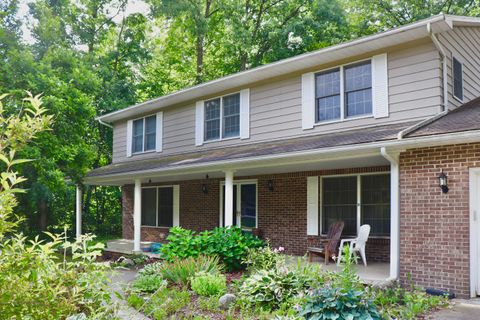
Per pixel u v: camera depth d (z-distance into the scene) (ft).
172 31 87.45
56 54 50.88
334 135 33.83
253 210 42.96
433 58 30.86
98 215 81.56
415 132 25.39
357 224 35.12
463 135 22.70
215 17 86.07
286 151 30.12
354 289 17.83
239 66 86.43
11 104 39.40
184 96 48.60
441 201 24.63
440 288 24.34
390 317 18.30
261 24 83.66
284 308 20.22
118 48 82.28
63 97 44.88
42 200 59.93
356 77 35.06
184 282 26.25
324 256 33.27
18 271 8.16
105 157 81.10
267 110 41.14
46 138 41.78
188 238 31.65
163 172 39.55
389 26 82.38
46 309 8.45
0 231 8.15
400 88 32.22
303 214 38.37
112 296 22.30
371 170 34.22
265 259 29.60
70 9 77.36
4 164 34.60
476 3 72.84
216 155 39.14
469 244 23.54
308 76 37.91
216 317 20.04
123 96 77.46
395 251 25.79
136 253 42.39
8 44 43.32
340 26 75.82
